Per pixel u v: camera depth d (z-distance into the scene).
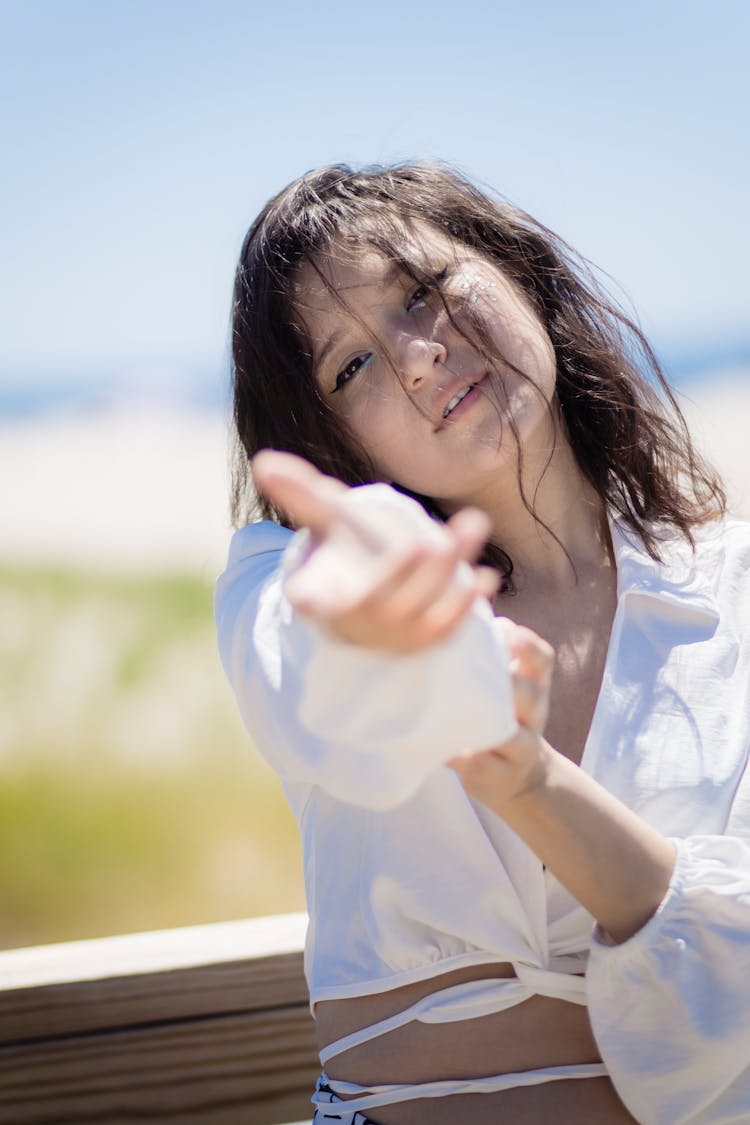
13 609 17.91
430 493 1.34
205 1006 1.32
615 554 1.36
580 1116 1.12
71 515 21.98
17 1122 1.29
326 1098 1.20
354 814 1.23
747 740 1.21
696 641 1.27
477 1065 1.15
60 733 15.23
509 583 1.38
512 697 0.75
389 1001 1.18
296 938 1.39
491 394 1.31
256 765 14.02
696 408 1.65
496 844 1.17
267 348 1.39
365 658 0.69
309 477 0.68
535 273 1.48
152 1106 1.30
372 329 1.32
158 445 25.41
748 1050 1.06
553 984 1.14
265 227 1.42
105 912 12.77
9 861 13.28
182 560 19.86
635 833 1.03
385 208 1.38
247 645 1.08
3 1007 1.29
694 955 1.04
